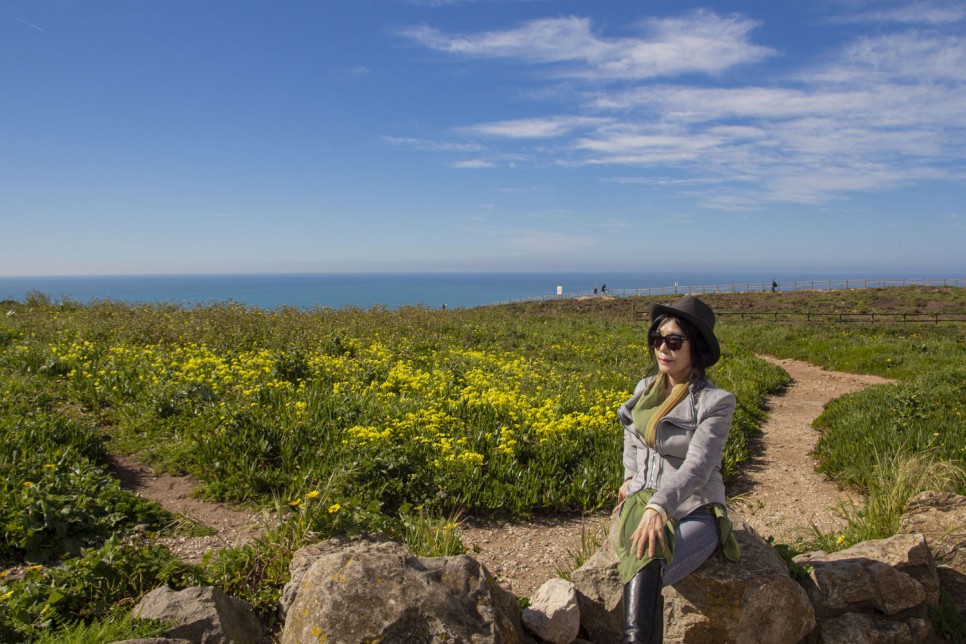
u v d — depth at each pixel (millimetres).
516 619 3420
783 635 3328
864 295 52531
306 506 4688
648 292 68062
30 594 3551
